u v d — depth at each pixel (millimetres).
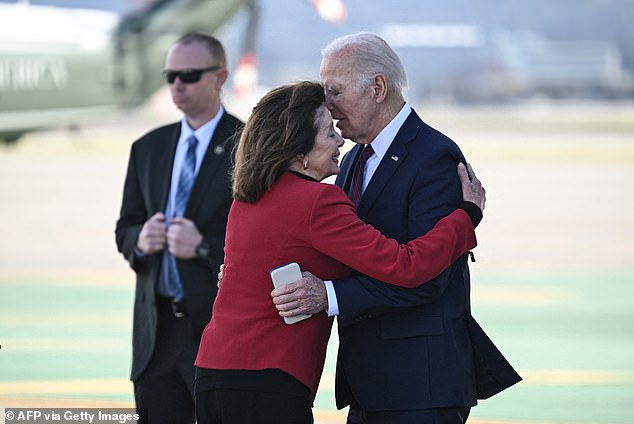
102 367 15648
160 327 9141
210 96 9469
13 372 15234
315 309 6805
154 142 9695
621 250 29672
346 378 7578
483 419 12898
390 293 6895
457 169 7270
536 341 17641
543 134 85938
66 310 20469
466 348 7414
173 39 46219
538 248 29922
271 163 6844
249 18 51438
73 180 49969
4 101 41406
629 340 17750
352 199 7539
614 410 13320
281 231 6824
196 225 9312
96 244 30594
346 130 7363
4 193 44281
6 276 24672
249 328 6809
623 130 91625
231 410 6750
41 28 42750
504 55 171500
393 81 7297
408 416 7168
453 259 7027
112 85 44562
